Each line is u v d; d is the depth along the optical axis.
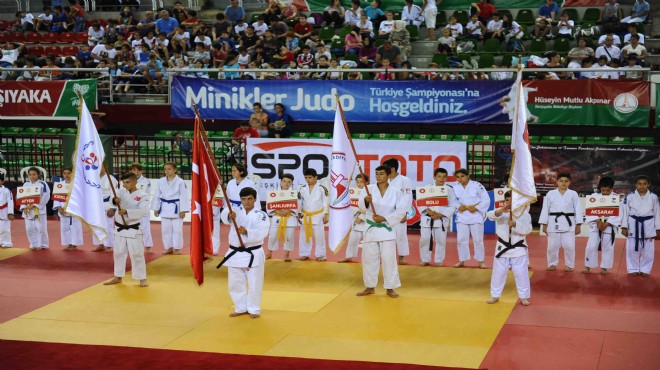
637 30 24.67
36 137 20.92
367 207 13.09
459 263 15.36
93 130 13.63
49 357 10.21
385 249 12.99
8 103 22.28
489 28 24.97
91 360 10.09
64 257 16.44
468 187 15.26
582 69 19.27
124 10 28.12
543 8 25.67
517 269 12.48
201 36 25.20
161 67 23.55
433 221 15.25
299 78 22.14
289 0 27.88
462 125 20.69
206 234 11.97
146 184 16.62
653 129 19.83
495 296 12.65
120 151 21.81
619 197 14.38
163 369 9.70
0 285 14.10
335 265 15.53
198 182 11.92
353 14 26.17
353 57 23.52
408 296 13.12
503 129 20.53
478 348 10.42
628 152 17.86
